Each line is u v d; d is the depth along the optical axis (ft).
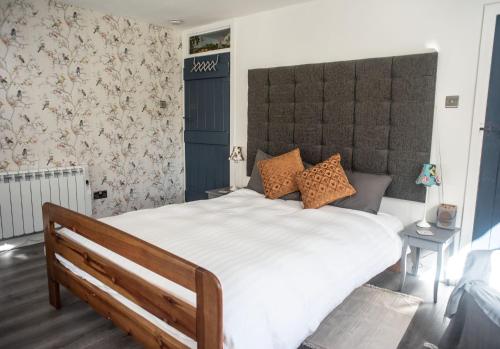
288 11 11.78
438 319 7.67
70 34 12.00
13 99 10.99
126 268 5.93
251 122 12.89
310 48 11.39
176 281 4.69
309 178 9.96
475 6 8.47
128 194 14.42
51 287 7.93
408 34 9.50
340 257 6.87
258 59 12.75
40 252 11.19
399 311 7.98
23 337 6.95
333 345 6.78
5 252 11.13
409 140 9.53
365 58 10.23
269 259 5.97
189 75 15.11
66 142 12.34
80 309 7.99
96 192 13.38
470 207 8.98
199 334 4.46
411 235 8.53
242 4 11.59
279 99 12.00
